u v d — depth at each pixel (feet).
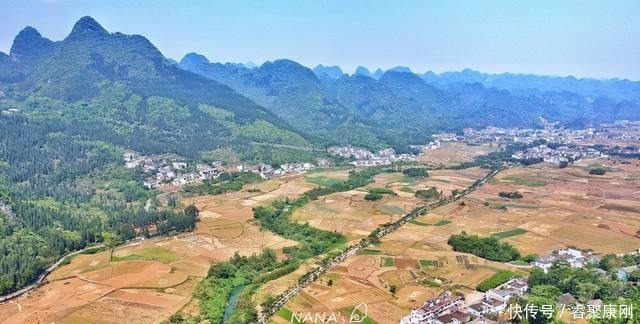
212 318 648.79
